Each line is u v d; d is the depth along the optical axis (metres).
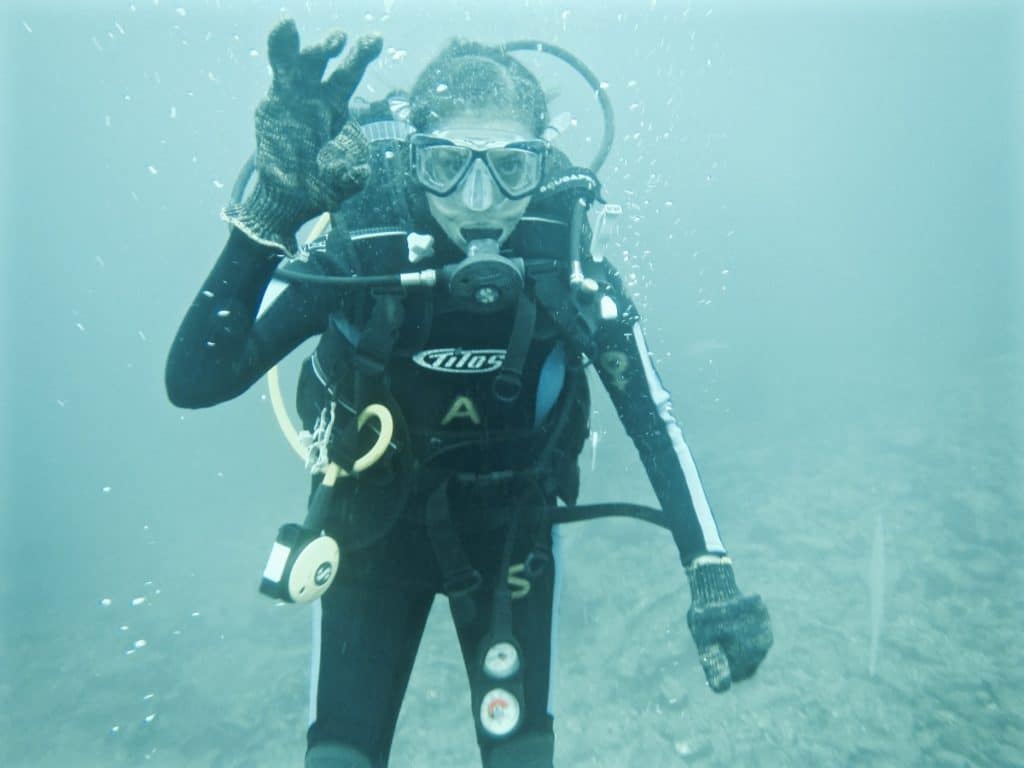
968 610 6.99
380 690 1.76
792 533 9.27
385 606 1.86
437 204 1.73
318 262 1.76
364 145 1.42
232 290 1.50
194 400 1.58
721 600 1.70
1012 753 5.17
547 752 1.77
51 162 56.66
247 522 15.99
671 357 17.77
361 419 1.71
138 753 7.46
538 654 1.90
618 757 5.76
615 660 6.87
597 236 1.92
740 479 12.11
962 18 50.47
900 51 57.25
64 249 69.75
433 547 1.78
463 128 1.74
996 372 15.96
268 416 19.67
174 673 8.89
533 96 2.01
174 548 15.31
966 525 8.71
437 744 6.32
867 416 15.16
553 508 1.90
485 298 1.68
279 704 7.46
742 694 6.07
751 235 47.88
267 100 1.42
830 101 72.56
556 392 1.90
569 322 1.80
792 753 5.43
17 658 11.07
